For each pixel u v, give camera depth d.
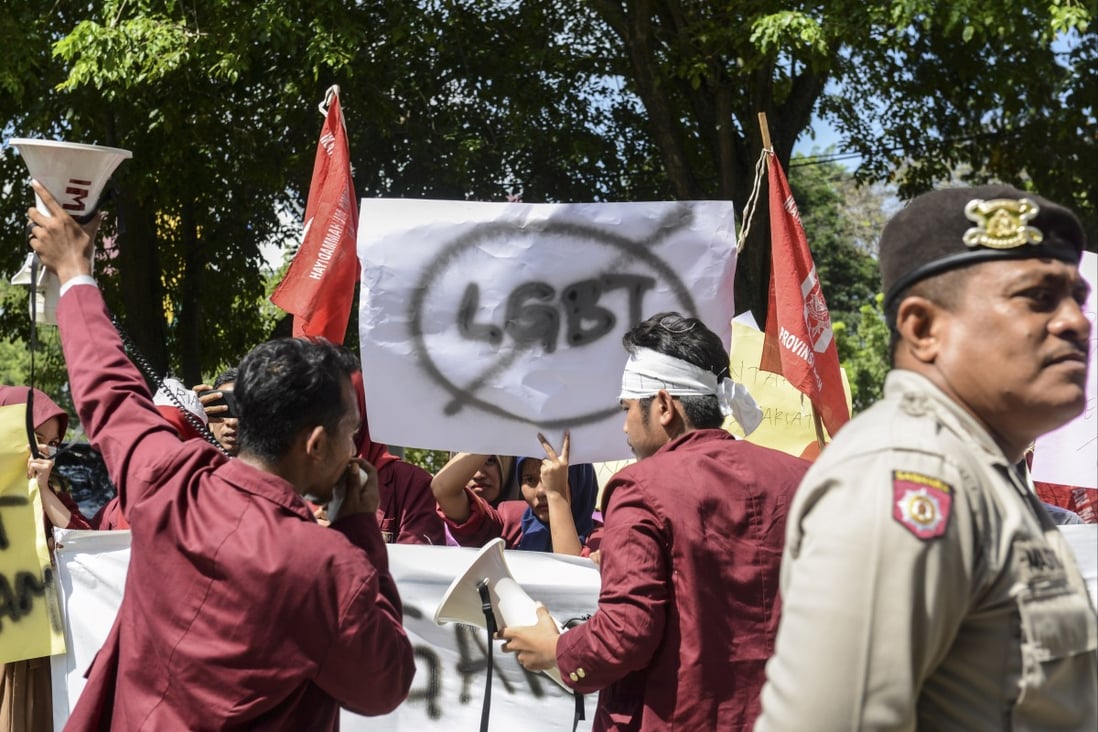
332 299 4.12
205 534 2.12
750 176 12.10
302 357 2.25
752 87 11.96
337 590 2.08
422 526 4.20
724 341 3.81
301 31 10.83
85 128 12.56
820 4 10.38
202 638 2.08
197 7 11.41
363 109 12.51
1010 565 1.34
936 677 1.35
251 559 2.08
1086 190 13.88
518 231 3.82
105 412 2.36
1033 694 1.32
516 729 3.62
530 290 3.81
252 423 2.23
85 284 2.49
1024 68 12.82
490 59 13.48
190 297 15.40
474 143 12.70
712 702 2.39
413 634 3.65
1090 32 12.78
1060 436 3.54
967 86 13.53
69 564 3.82
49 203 2.50
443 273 3.81
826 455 1.43
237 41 10.82
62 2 12.06
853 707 1.28
